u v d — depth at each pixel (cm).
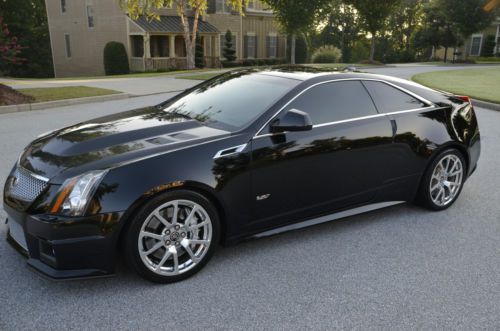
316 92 395
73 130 379
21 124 902
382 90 438
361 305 308
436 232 427
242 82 429
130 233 305
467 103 505
